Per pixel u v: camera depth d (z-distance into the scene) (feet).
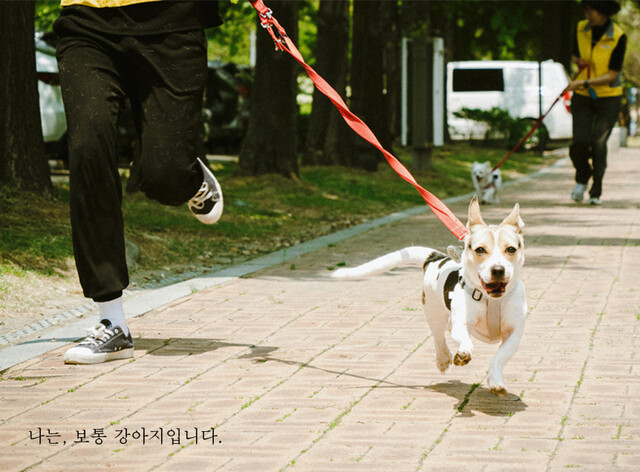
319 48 60.34
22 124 31.22
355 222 42.04
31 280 24.57
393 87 82.28
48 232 28.35
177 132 17.44
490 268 13.61
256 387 16.01
